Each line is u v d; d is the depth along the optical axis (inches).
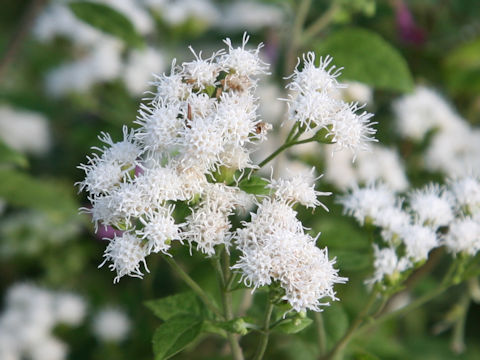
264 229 7.2
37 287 14.3
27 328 13.4
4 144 11.3
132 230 7.3
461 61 14.3
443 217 9.0
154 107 7.5
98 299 14.3
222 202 7.3
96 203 7.4
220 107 7.2
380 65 10.5
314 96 7.4
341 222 10.6
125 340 13.2
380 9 14.0
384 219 8.8
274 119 12.6
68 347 13.7
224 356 10.7
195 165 7.2
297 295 7.1
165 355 7.5
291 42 12.1
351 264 9.1
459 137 13.4
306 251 7.1
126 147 7.4
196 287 7.8
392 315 9.1
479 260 9.1
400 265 8.6
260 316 9.8
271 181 7.5
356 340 11.3
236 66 7.4
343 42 10.6
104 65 14.3
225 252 7.8
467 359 13.1
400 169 12.5
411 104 13.5
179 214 7.4
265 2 12.9
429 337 13.5
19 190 11.8
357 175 12.2
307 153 11.9
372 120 14.0
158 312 8.5
